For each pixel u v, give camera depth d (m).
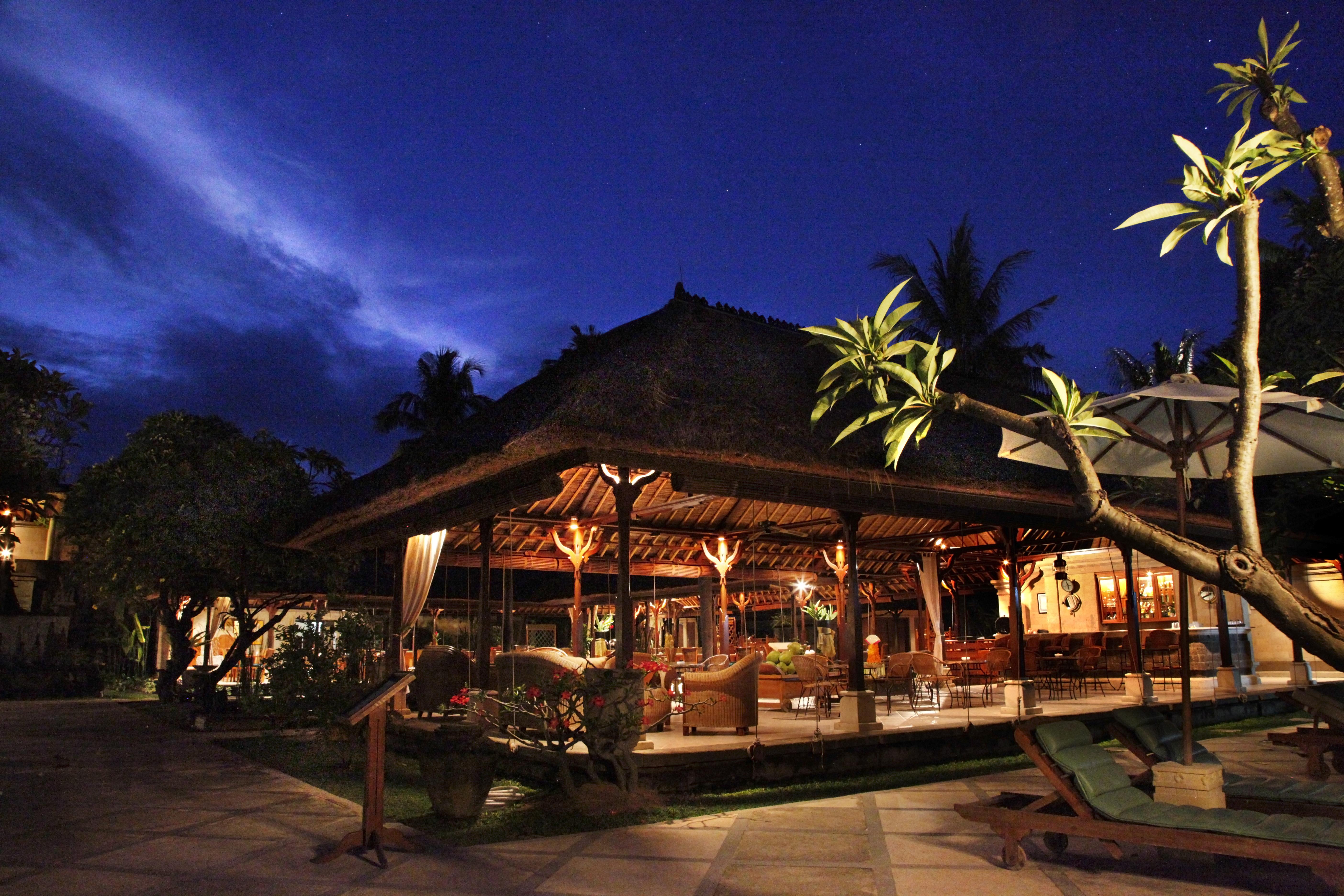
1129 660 15.18
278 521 13.08
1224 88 3.06
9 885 4.92
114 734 12.83
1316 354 7.80
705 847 5.55
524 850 5.57
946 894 4.46
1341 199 2.97
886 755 8.87
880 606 21.38
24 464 7.76
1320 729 8.05
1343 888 3.85
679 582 18.55
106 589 15.38
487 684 10.08
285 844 5.84
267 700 10.72
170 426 16.06
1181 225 2.67
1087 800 4.71
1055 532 11.30
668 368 7.92
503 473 8.01
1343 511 9.09
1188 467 5.91
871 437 8.48
